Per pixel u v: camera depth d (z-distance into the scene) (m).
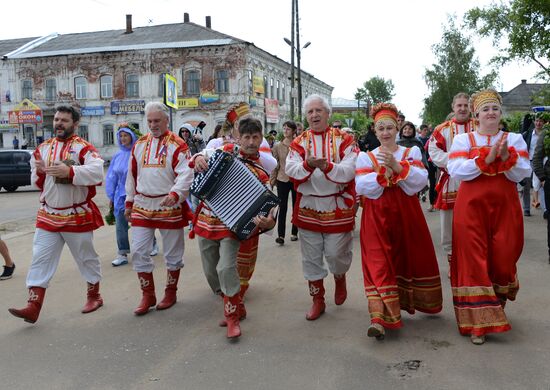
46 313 5.25
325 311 5.05
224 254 4.48
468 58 43.56
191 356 4.13
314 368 3.83
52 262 5.01
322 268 4.88
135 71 36.09
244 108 5.36
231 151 4.65
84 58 36.81
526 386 3.44
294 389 3.54
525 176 4.21
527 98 53.53
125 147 7.20
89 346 4.39
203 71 35.06
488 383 3.49
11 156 19.34
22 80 38.06
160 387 3.64
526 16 16.53
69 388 3.67
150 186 5.09
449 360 3.86
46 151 5.09
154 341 4.46
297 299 5.46
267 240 8.57
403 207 4.31
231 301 4.48
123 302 5.54
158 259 7.44
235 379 3.71
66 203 4.98
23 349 4.37
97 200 15.69
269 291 5.77
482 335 4.11
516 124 14.09
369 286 4.31
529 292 5.36
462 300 4.22
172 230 5.20
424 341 4.22
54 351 4.31
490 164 4.12
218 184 4.47
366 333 4.45
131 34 38.72
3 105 38.50
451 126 5.85
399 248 4.43
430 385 3.50
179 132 9.61
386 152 4.23
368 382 3.58
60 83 37.44
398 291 4.50
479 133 4.31
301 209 4.83
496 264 4.25
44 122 37.91
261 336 4.49
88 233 5.15
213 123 35.19
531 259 6.71
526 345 4.07
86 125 37.22
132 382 3.73
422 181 4.28
